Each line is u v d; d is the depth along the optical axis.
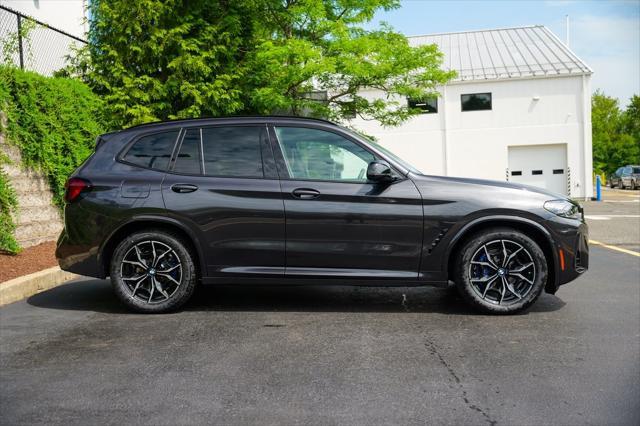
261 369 3.65
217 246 5.05
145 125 5.40
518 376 3.51
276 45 14.20
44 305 5.55
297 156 5.18
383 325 4.70
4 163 8.07
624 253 9.05
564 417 2.92
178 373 3.58
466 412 2.98
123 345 4.19
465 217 4.96
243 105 13.87
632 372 3.56
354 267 5.04
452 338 4.32
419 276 5.03
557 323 4.75
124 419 2.91
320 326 4.67
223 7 14.02
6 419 2.93
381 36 15.19
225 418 2.92
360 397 3.19
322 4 14.26
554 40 30.31
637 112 60.50
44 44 11.91
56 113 9.48
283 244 5.03
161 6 12.49
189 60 12.50
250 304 5.49
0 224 7.73
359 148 5.17
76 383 3.43
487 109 27.39
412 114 15.95
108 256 5.23
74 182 5.20
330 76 14.97
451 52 30.55
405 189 5.04
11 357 3.95
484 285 5.04
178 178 5.14
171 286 5.18
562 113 26.84
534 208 4.98
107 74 12.78
